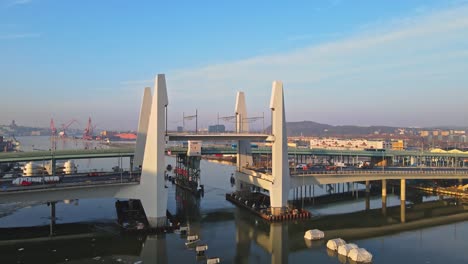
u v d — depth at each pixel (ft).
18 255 253.85
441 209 418.51
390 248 279.49
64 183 315.37
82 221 336.49
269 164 585.63
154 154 306.96
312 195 521.65
